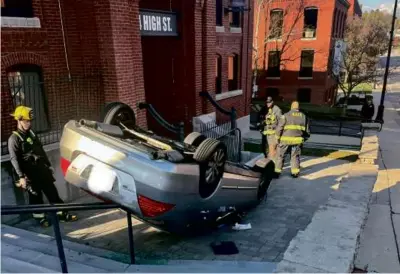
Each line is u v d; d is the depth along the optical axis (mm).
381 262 3543
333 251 2404
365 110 24953
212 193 4848
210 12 11430
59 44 7340
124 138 4848
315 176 9023
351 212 3164
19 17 6594
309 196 7547
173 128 8555
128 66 7719
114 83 7492
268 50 31938
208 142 4551
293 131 8500
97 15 7195
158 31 9906
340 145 13602
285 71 32531
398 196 5883
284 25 31062
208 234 5574
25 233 4672
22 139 5000
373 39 35781
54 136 6977
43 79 7102
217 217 5383
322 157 11023
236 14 14328
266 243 5316
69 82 7426
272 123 9688
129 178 4035
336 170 9562
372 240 4027
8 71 6562
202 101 11891
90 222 5793
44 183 5324
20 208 2975
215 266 3893
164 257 4789
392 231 4297
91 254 4188
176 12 10508
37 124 7078
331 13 30109
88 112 7652
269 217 6391
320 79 31797
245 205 6062
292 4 29938
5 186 5703
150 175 3965
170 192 4035
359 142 14930
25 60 6711
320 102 32312
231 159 10094
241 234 5629
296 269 2178
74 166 4391
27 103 6855
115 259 4426
